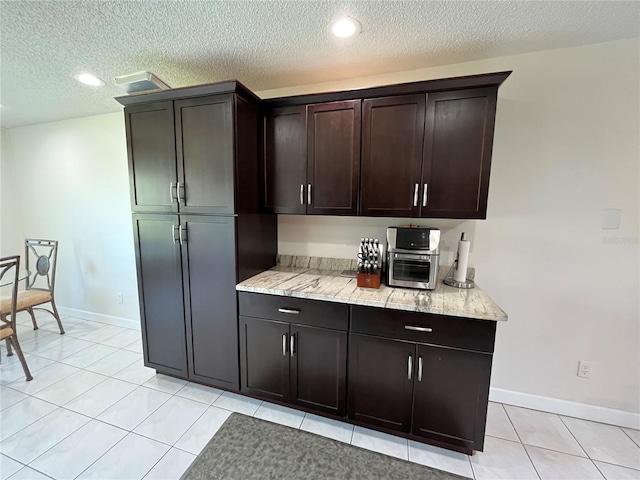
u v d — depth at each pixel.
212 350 2.02
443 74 1.89
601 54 1.62
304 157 1.92
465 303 1.53
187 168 1.88
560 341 1.86
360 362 1.67
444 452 1.58
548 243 1.81
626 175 1.65
